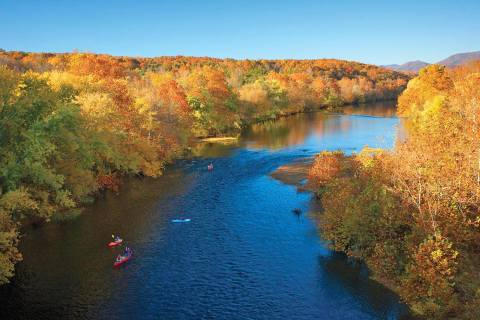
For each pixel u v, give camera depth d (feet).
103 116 195.00
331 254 126.72
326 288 107.24
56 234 145.07
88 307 100.48
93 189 178.60
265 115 506.89
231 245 134.41
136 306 100.78
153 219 159.12
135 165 211.00
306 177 214.69
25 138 126.31
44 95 132.77
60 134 142.20
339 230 124.57
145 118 239.30
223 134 383.45
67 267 120.67
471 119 139.85
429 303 91.35
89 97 199.62
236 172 232.12
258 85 524.52
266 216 159.74
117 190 197.47
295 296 104.12
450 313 89.40
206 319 95.25
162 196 188.96
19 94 137.08
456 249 98.89
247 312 97.76
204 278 113.80
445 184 109.70
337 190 141.69
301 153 281.33
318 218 155.33
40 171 123.13
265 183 207.00
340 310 97.60
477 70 373.40
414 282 96.17
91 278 114.52
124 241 139.03
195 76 407.03
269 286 109.09
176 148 273.54
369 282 109.09
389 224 111.55
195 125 356.59
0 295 105.81
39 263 123.03
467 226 101.91
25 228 148.87
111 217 161.79
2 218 105.40
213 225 151.84
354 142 317.42
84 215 164.35
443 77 352.69
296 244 134.10
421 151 122.52
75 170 164.14
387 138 321.32
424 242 94.58
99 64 343.26
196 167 247.91
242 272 116.78
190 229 148.36
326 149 291.79
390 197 116.67
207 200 181.47
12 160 118.52
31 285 110.63
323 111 603.26
